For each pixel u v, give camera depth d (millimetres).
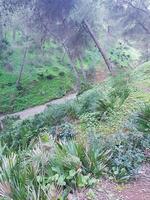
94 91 11859
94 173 5355
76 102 12016
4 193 4371
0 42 45875
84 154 5457
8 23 36812
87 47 35500
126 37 40375
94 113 9195
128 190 5188
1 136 11859
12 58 45250
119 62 45688
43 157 5250
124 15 34406
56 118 11031
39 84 40000
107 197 4945
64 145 5559
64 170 5066
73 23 31453
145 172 5770
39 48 45938
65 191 4664
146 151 6414
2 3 27641
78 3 29984
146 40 38688
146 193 5098
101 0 31875
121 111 9039
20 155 5684
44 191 4262
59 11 30250
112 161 5707
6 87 38875
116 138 6504
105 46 43906
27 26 36062
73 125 9047
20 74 39719
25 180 4508
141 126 6852
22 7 29344
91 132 7105
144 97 10336
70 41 33125
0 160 5250
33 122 11906
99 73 43906
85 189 4988
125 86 11461
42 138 7637
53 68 44844
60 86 38969
